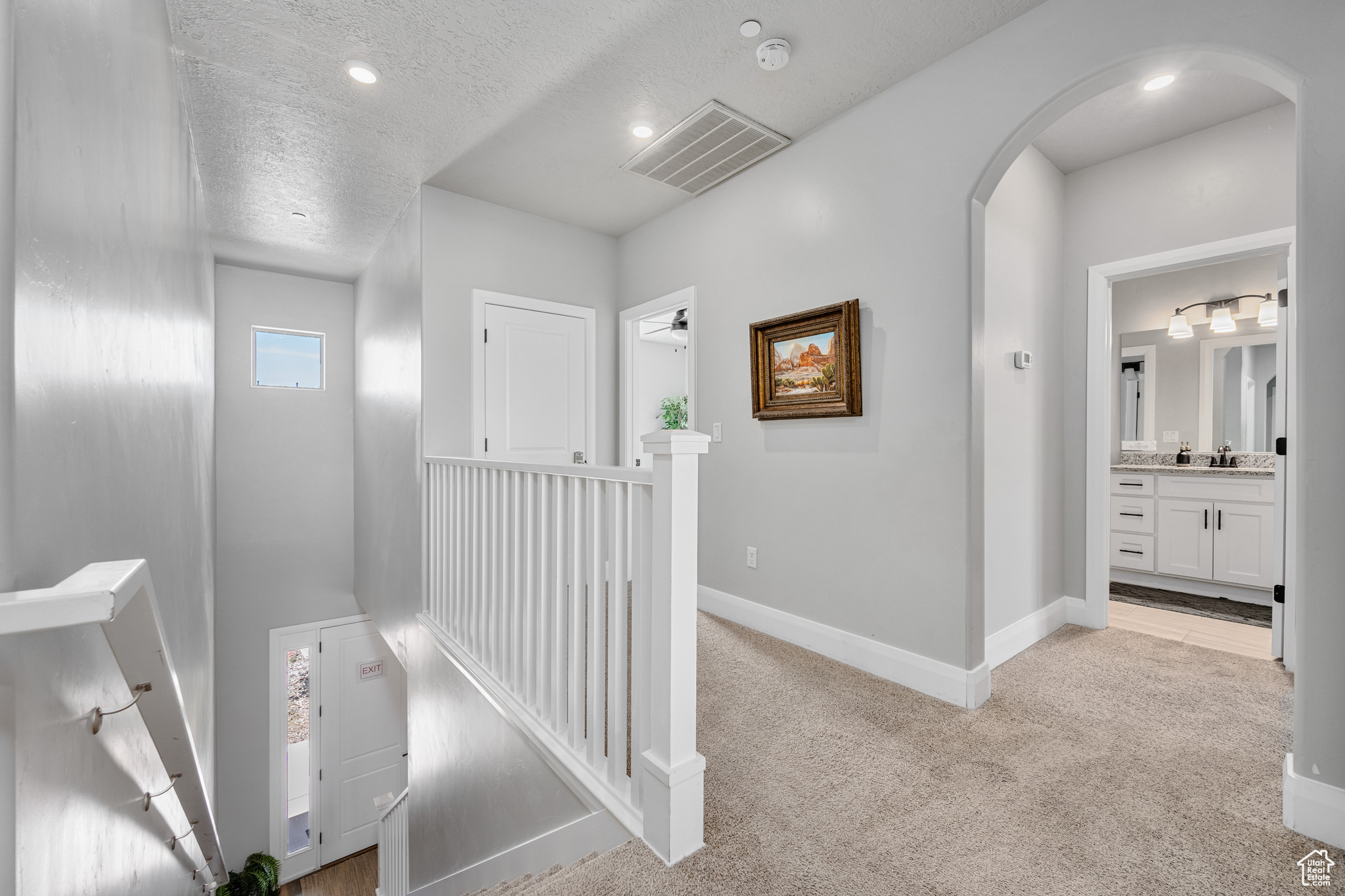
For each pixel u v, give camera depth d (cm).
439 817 292
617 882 131
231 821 481
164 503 170
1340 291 133
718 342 323
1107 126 277
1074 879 132
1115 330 474
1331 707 139
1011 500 277
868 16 201
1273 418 405
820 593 267
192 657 228
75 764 79
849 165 254
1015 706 217
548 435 372
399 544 372
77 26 91
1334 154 136
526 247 363
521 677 214
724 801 161
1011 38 202
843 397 251
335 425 526
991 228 265
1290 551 257
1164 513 416
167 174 186
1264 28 149
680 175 312
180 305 214
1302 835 144
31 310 71
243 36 208
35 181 72
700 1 195
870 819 153
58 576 80
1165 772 174
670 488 139
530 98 248
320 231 395
